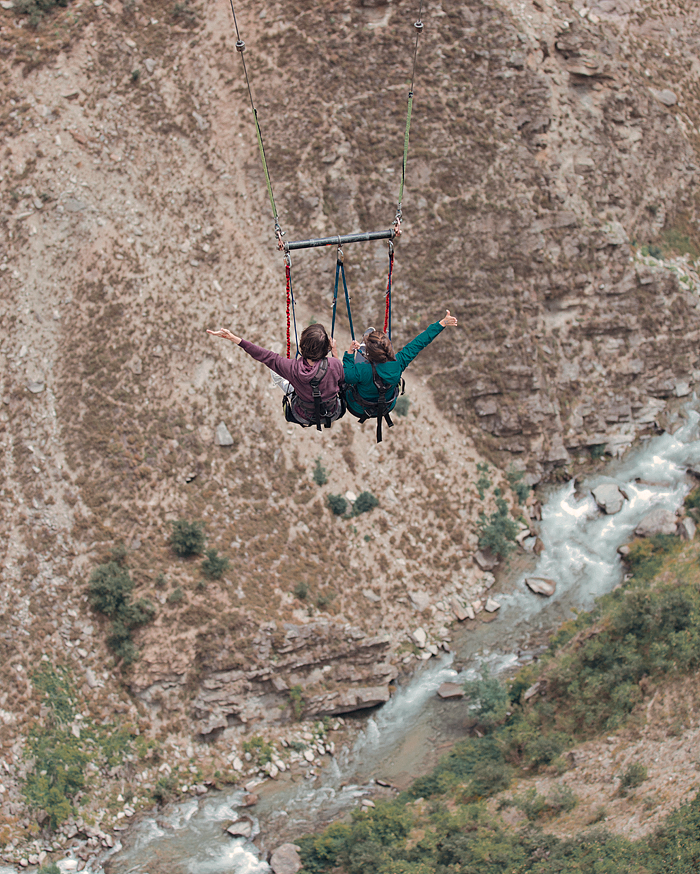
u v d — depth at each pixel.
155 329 55.38
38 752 45.78
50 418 52.53
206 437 54.50
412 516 56.75
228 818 44.50
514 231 61.44
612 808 35.91
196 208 58.62
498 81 62.12
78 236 55.97
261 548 52.47
